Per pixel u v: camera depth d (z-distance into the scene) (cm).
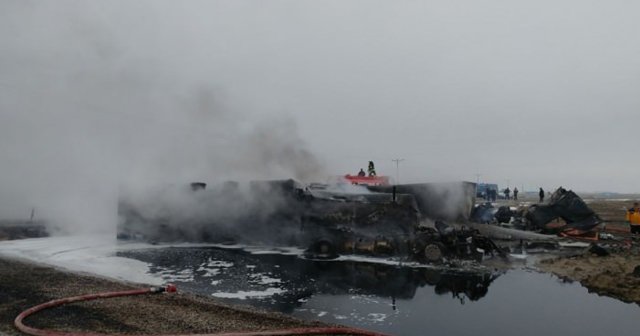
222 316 653
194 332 573
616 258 1233
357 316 723
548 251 1405
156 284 884
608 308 790
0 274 877
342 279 995
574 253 1362
